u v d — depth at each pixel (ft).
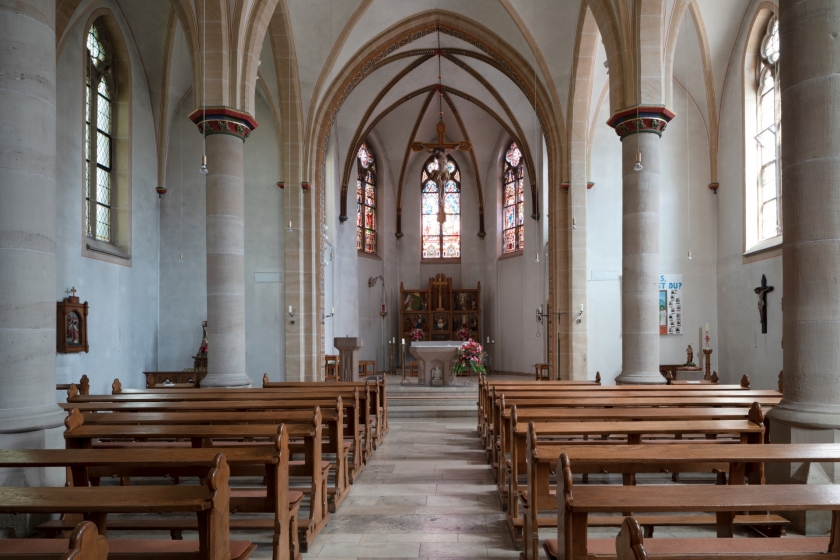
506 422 24.71
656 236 38.68
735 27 54.03
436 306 91.15
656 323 38.65
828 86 19.70
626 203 39.11
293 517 17.97
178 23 54.34
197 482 28.09
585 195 60.03
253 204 62.03
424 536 20.84
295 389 34.17
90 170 50.47
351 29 57.36
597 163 62.34
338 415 24.31
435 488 27.02
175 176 61.41
